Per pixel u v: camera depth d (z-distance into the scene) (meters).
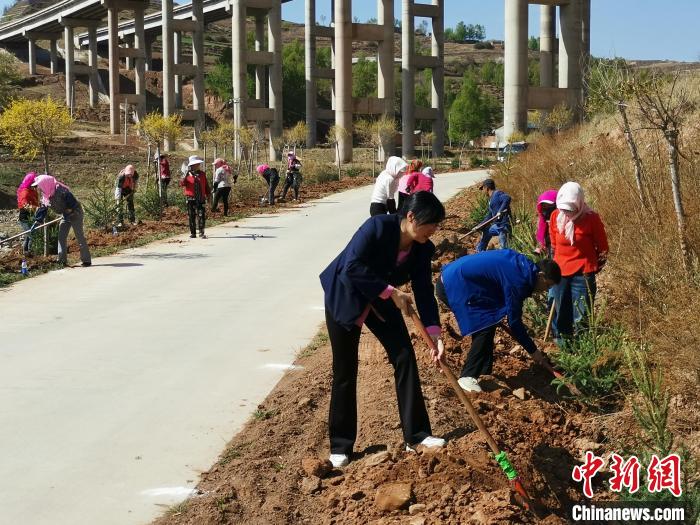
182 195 28.53
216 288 12.87
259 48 91.19
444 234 17.62
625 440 6.07
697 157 11.36
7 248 18.97
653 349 7.14
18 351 9.04
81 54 145.62
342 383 5.73
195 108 88.88
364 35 77.00
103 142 79.06
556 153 23.62
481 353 7.23
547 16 66.69
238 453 6.03
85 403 7.20
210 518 5.01
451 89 155.25
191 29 87.69
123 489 5.47
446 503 4.91
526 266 7.11
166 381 7.83
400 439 6.06
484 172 49.47
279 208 27.67
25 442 6.29
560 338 8.48
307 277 13.77
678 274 8.34
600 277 10.10
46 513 5.13
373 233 5.38
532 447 5.94
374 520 4.93
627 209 10.74
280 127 80.31
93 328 10.14
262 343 9.26
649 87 10.05
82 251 15.45
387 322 5.76
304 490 5.39
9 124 18.33
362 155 80.44
